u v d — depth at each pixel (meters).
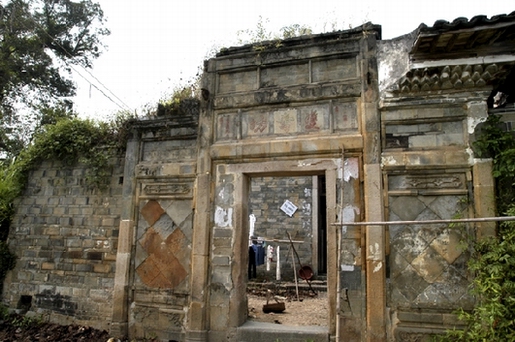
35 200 7.38
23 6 13.58
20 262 7.23
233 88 6.24
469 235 4.87
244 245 5.89
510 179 4.83
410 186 5.15
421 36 4.64
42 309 6.88
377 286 4.97
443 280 4.87
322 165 5.52
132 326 6.09
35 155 7.43
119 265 6.29
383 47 5.52
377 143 5.29
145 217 6.38
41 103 15.01
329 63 5.82
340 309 5.11
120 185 6.80
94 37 16.28
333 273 5.25
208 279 5.79
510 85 5.70
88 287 6.62
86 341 6.07
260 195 11.89
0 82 13.38
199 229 5.91
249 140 5.94
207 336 5.64
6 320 6.94
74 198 7.08
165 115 6.57
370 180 5.23
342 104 5.64
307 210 11.51
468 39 4.70
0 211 7.44
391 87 5.32
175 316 5.89
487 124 4.96
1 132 14.57
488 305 4.16
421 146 5.23
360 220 5.25
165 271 6.08
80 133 7.20
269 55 6.09
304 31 6.93
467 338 4.38
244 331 5.51
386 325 4.93
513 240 4.44
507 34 4.66
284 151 5.66
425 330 4.81
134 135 6.68
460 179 5.02
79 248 6.84
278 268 10.66
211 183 6.02
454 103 5.13
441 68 4.96
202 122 6.22
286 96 5.85
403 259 5.03
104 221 6.76
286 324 6.11
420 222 4.00
